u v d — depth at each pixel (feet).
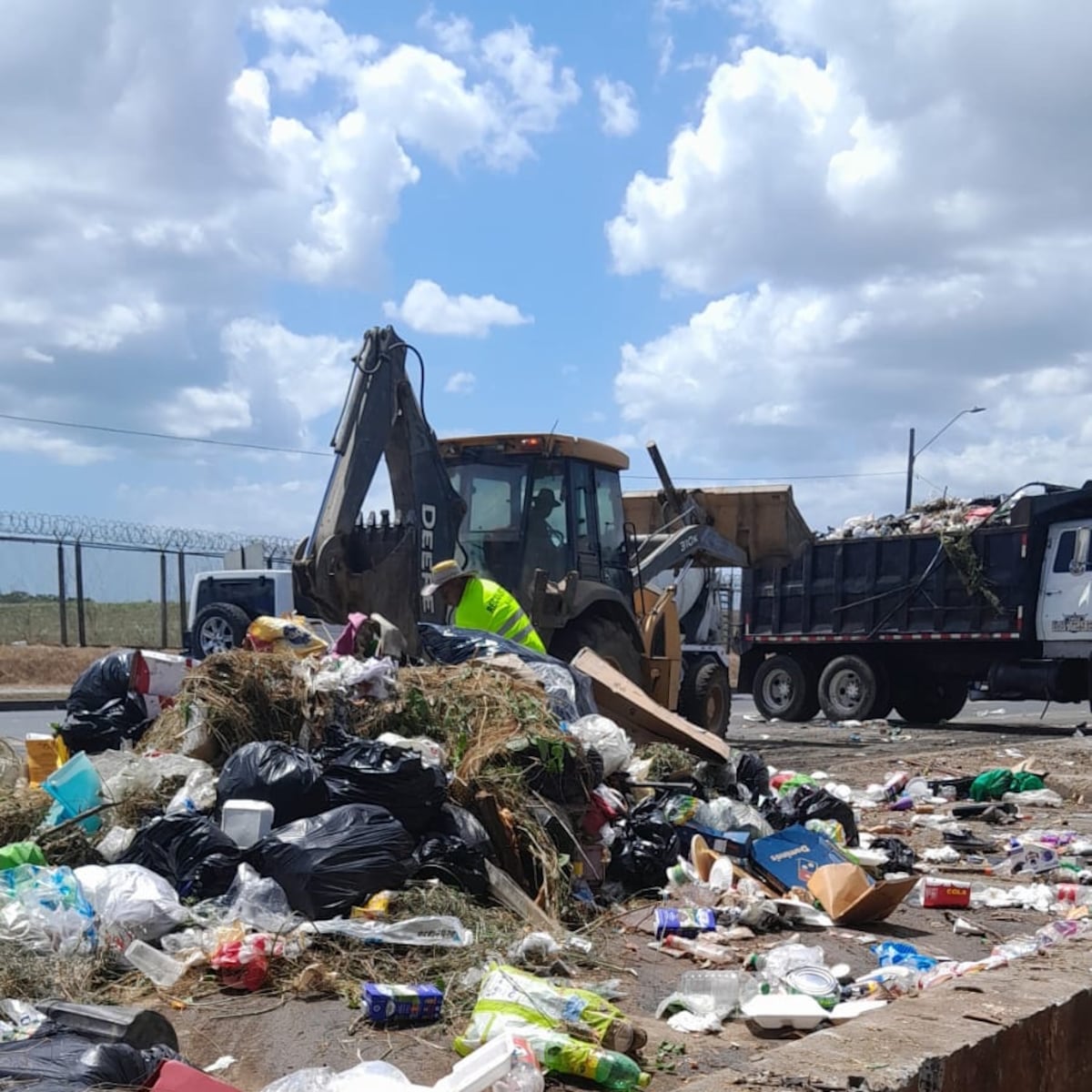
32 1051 9.70
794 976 14.60
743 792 24.32
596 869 19.39
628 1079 11.30
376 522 29.84
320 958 14.21
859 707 59.72
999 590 54.90
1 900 14.14
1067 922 18.25
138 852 16.46
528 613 36.17
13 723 49.37
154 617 82.12
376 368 31.14
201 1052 11.89
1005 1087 12.46
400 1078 10.66
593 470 39.73
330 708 19.66
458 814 17.78
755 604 64.44
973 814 29.14
